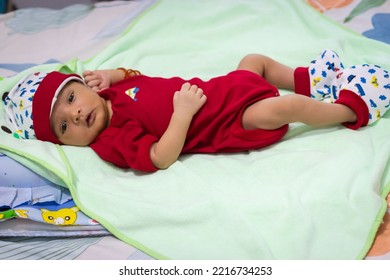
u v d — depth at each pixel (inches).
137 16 76.8
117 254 42.4
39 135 52.2
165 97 51.8
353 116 49.8
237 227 41.3
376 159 45.5
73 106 50.5
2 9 93.6
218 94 51.0
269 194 43.5
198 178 46.3
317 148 49.0
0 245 44.9
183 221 42.9
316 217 41.4
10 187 48.8
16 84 55.9
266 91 50.3
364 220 40.4
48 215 46.5
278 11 71.9
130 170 51.9
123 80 57.2
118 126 51.7
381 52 61.4
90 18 79.0
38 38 75.6
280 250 39.6
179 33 72.6
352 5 71.3
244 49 66.5
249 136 49.5
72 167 49.6
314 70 54.6
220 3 75.7
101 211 45.7
